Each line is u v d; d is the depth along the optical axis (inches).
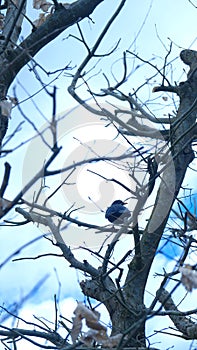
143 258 278.8
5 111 188.5
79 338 202.1
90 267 284.4
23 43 263.3
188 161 281.0
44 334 255.3
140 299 279.1
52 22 269.6
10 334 238.7
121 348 183.9
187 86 291.3
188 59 305.9
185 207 267.7
